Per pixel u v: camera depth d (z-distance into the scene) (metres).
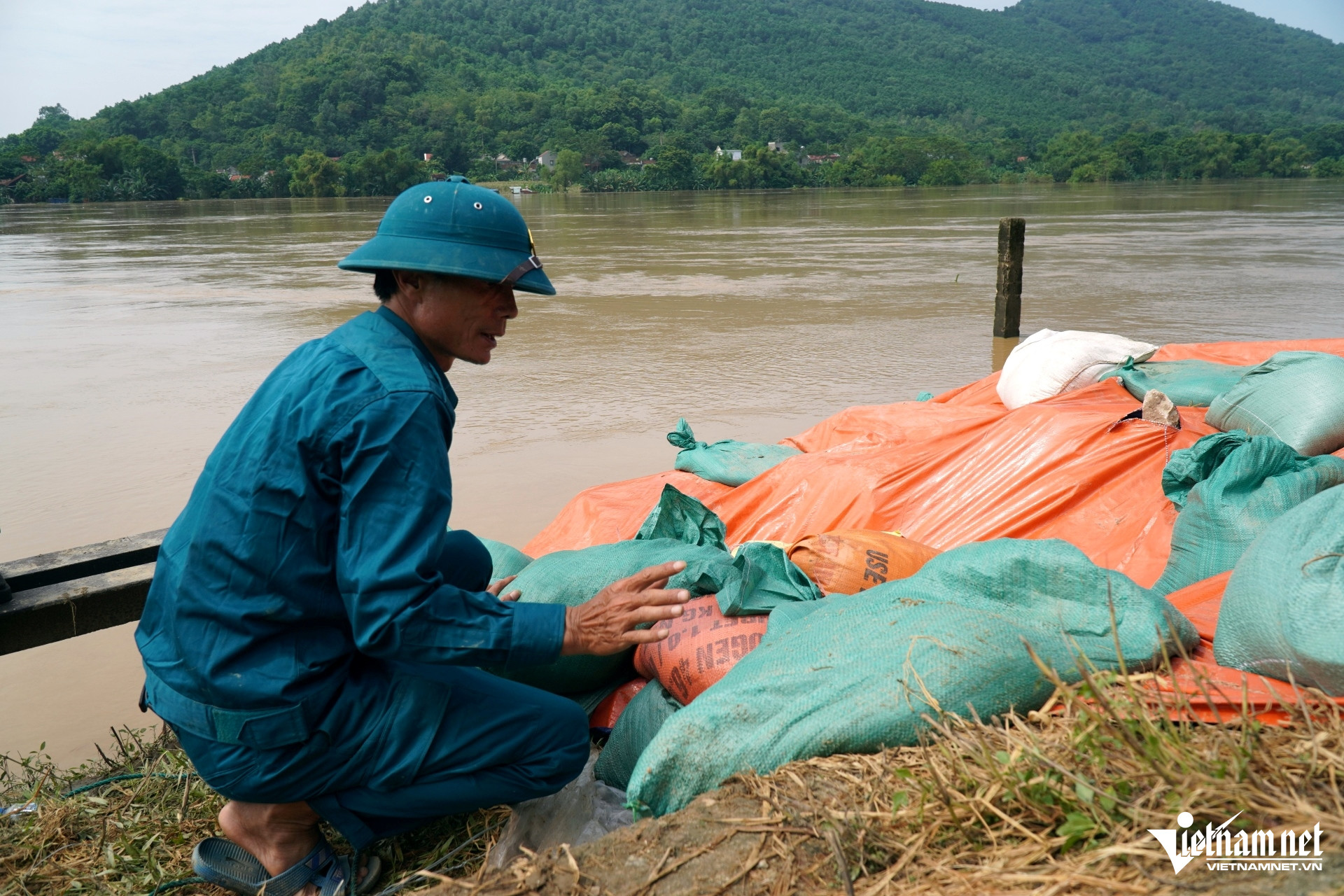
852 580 3.00
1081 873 1.59
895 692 2.10
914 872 1.70
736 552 2.90
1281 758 1.76
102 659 4.41
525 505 5.88
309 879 2.37
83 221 55.44
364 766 2.22
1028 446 4.16
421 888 2.34
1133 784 1.76
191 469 6.92
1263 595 2.16
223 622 2.07
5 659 4.41
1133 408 4.40
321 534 2.07
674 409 8.19
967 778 1.84
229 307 16.05
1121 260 19.89
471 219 2.16
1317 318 11.84
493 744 2.29
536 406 8.44
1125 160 119.88
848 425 5.21
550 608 2.11
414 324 2.22
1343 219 34.12
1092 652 2.21
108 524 5.86
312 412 2.02
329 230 40.66
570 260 23.86
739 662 2.40
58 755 3.61
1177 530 3.26
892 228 34.34
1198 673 2.17
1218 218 35.75
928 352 10.50
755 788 1.98
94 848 2.67
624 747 2.68
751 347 11.06
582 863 1.86
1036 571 2.29
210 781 2.20
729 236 32.00
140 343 12.61
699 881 1.76
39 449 7.55
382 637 2.01
